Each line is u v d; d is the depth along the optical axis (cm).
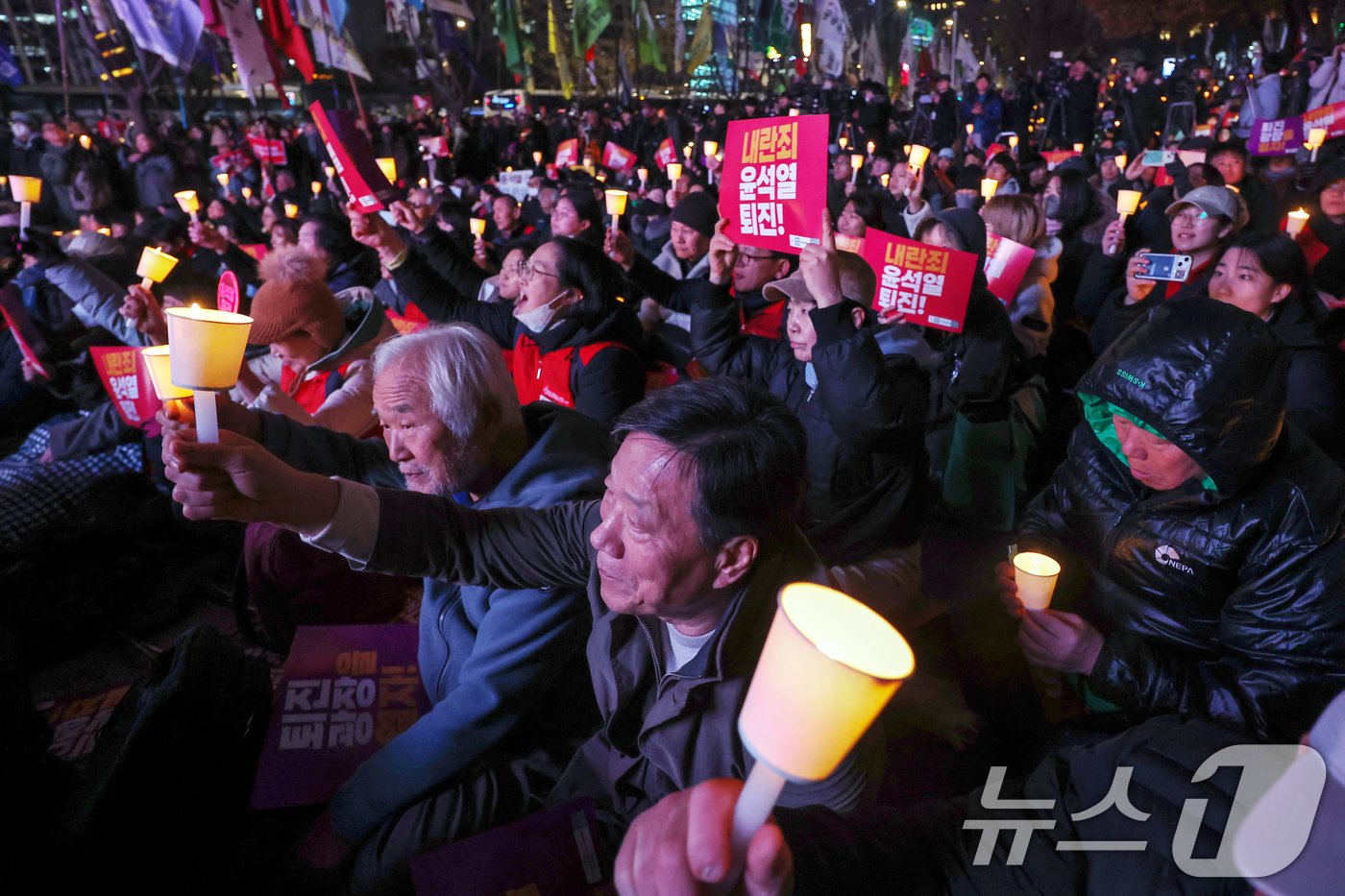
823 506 247
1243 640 164
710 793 65
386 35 2231
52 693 297
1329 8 1689
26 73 2048
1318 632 155
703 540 127
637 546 129
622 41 2777
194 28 1011
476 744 184
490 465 198
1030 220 418
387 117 2328
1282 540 158
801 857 90
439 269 433
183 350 123
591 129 1914
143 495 364
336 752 219
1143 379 153
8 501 334
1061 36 3525
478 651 188
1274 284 288
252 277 516
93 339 407
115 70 1346
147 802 177
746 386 132
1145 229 636
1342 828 70
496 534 162
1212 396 147
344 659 249
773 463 125
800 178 278
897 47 2820
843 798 142
